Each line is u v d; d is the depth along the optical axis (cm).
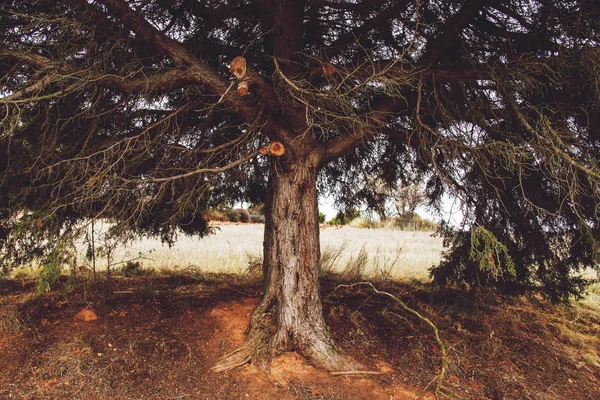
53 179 426
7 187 442
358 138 484
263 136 525
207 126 523
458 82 436
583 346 568
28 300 501
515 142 423
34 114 406
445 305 637
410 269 925
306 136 465
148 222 577
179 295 581
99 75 373
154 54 452
